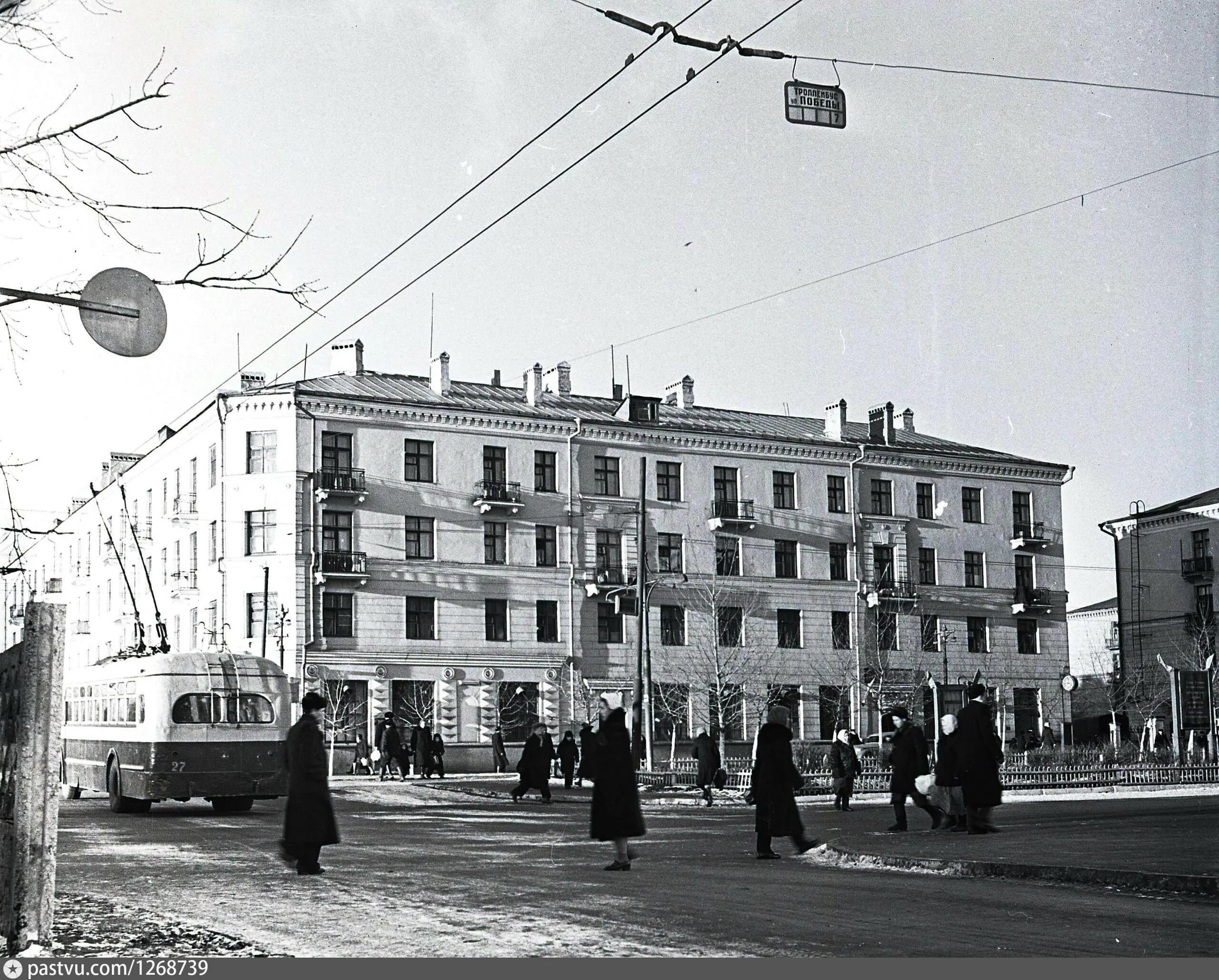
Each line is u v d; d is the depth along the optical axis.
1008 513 66.12
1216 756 40.06
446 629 52.84
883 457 62.91
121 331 9.30
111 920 9.31
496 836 19.08
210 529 53.50
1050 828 18.31
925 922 8.95
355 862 14.42
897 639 62.06
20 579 48.72
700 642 57.47
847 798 25.44
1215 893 10.23
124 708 25.45
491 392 59.00
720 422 62.62
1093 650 68.19
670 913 9.48
